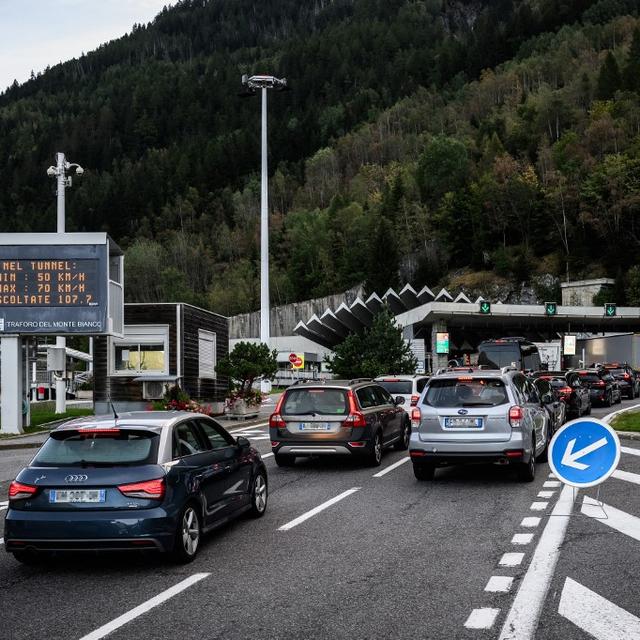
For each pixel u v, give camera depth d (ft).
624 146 470.80
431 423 41.45
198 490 25.85
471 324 229.25
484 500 36.40
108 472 23.98
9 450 70.23
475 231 488.02
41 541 23.50
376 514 33.22
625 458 51.11
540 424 47.39
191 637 17.71
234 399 97.09
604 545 26.17
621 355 153.17
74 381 192.03
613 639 16.88
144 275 520.01
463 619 18.52
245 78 161.38
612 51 636.89
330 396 48.57
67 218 581.12
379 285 463.01
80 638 17.80
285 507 35.32
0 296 79.71
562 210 452.35
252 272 559.79
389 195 536.83
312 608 19.75
